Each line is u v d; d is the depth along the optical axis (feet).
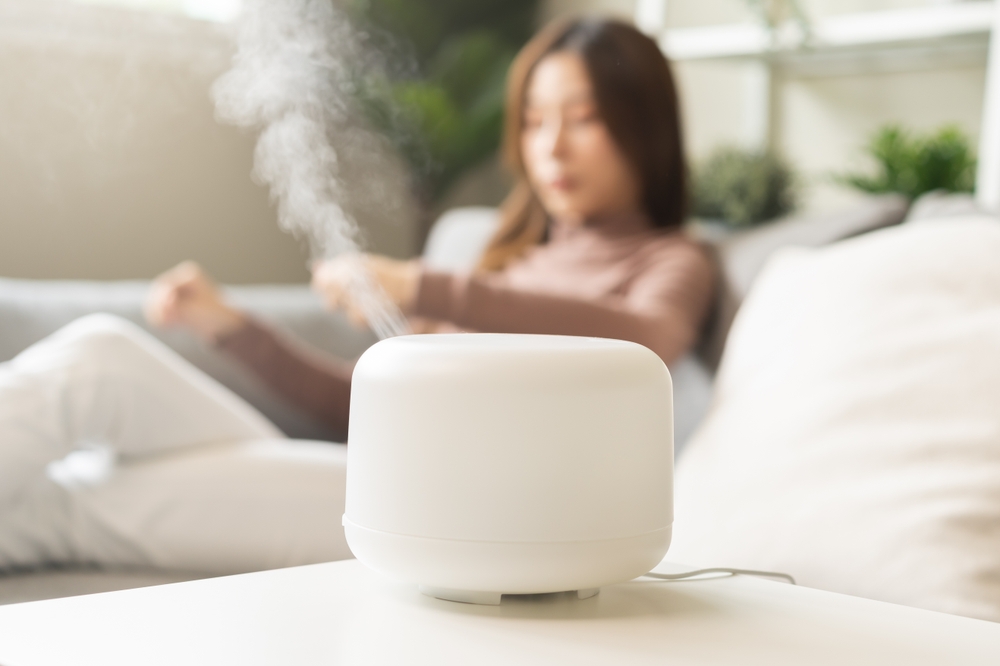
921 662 1.09
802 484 2.11
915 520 1.87
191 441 2.80
